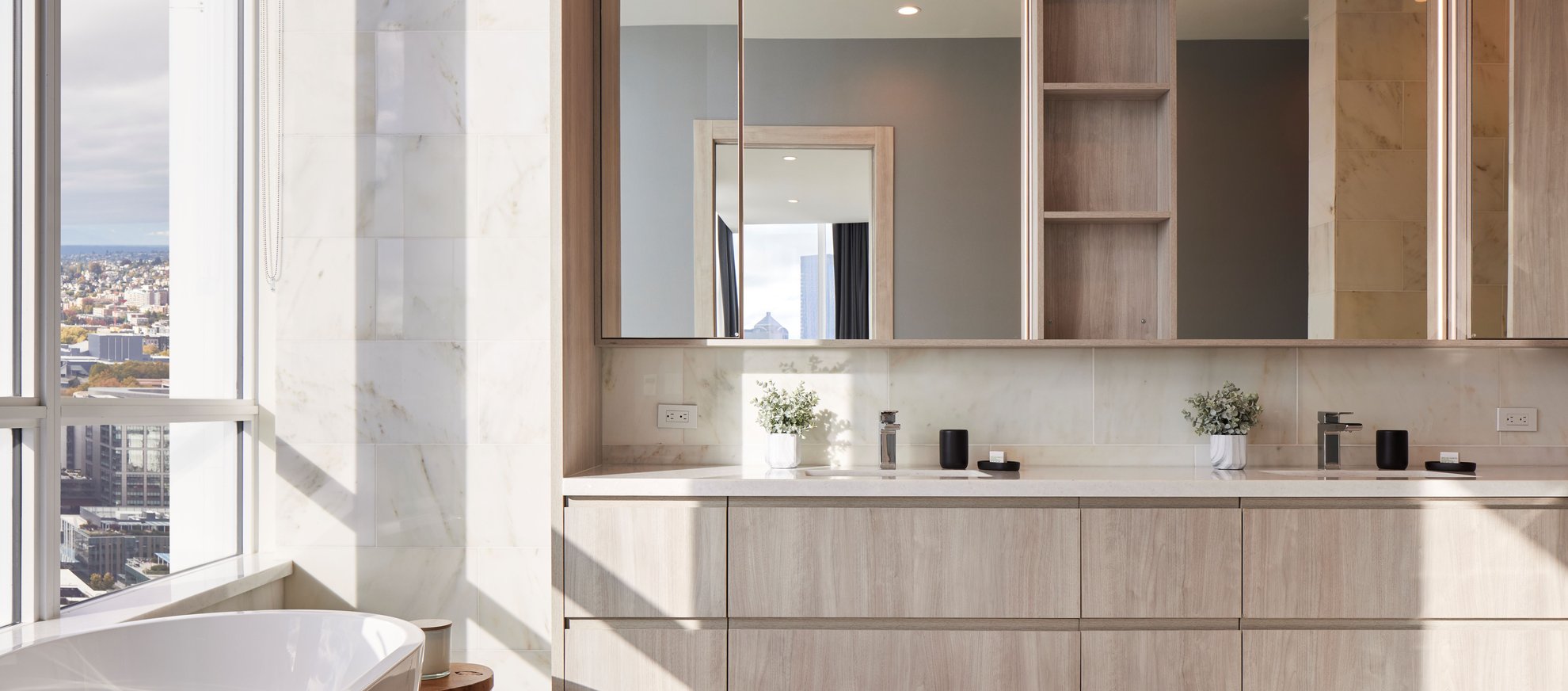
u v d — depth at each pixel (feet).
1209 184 8.52
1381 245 8.57
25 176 5.98
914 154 8.69
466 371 8.55
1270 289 8.51
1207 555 7.07
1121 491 7.07
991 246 8.65
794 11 8.76
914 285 8.65
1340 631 7.05
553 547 7.25
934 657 7.11
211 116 8.16
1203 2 8.57
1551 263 8.51
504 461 8.53
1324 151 8.57
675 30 8.67
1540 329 8.49
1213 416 8.34
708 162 8.63
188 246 7.81
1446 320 8.56
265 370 8.58
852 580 7.14
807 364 8.84
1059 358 8.79
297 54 8.59
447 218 8.56
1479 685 7.04
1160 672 7.07
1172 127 8.48
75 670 5.25
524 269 8.55
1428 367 8.76
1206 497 7.09
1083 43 8.74
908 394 8.82
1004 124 8.68
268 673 5.76
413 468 8.54
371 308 8.55
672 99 8.64
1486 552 7.04
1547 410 8.73
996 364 8.81
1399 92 8.62
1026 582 7.10
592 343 8.42
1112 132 8.70
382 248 8.55
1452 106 8.58
